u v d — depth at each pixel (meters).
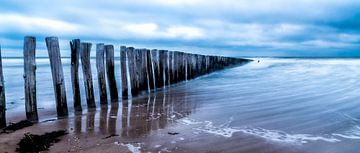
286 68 22.70
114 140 4.05
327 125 4.67
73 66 6.42
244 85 10.41
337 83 10.57
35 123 5.14
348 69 20.05
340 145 3.77
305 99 7.02
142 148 3.71
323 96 7.45
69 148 3.76
